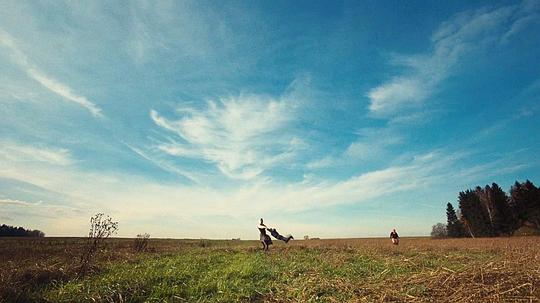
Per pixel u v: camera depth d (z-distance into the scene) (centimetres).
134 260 1547
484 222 7556
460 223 8250
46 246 2423
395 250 2089
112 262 1452
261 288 948
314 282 973
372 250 2084
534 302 685
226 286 946
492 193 7638
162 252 2062
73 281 973
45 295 812
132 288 873
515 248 1975
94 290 855
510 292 738
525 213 7244
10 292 761
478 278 849
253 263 1383
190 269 1254
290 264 1382
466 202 8038
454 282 839
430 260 1430
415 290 819
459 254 1739
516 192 7600
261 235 2172
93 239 1283
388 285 888
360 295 818
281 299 830
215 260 1612
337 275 1116
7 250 1855
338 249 2186
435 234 9725
